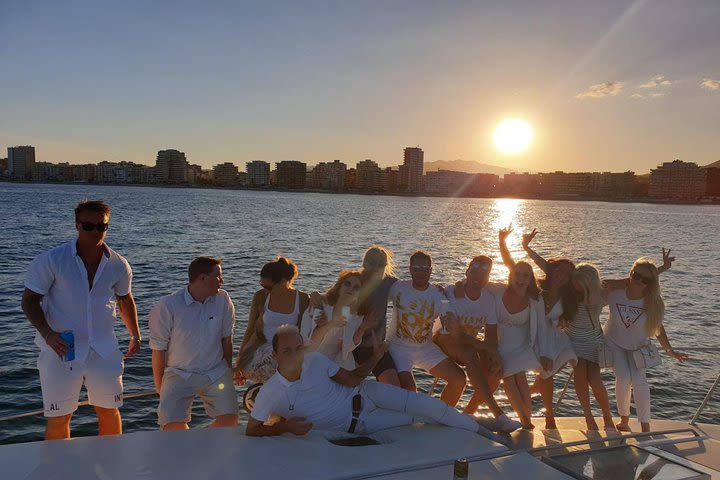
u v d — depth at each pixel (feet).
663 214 492.54
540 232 224.33
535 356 16.62
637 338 17.51
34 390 35.37
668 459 13.24
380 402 14.19
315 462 11.28
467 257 126.31
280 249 127.65
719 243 189.57
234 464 11.00
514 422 15.37
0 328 48.98
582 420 18.76
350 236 172.14
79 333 13.28
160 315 14.71
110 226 173.37
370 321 15.74
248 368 15.65
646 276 17.01
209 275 14.65
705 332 56.44
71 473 10.25
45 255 12.93
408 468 11.37
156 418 31.99
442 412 14.05
